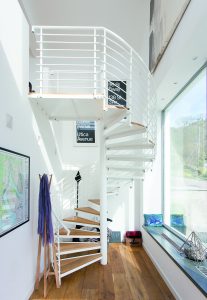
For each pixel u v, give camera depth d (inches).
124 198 203.5
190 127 135.4
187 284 95.8
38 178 128.1
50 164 158.6
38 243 121.3
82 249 140.5
